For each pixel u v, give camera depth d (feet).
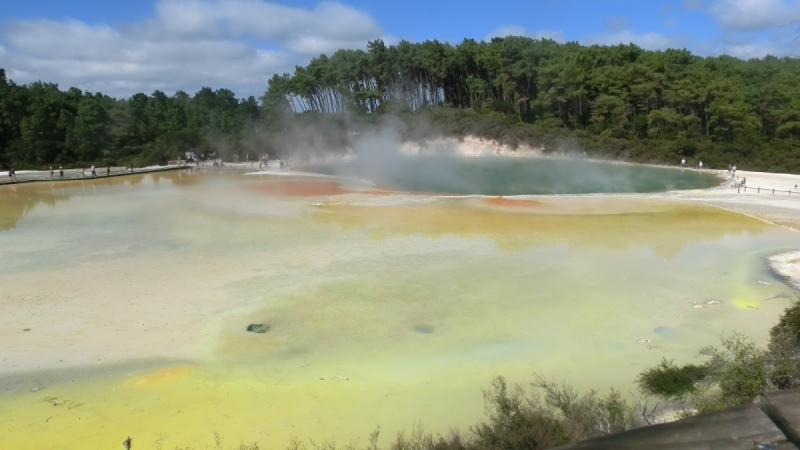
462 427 37.73
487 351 51.03
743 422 6.98
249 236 97.09
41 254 84.53
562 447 7.14
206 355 50.24
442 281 71.61
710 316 59.00
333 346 52.37
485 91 326.03
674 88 253.24
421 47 329.52
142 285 69.72
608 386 43.50
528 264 79.36
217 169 237.86
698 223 108.88
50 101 258.57
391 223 108.78
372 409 40.65
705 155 224.33
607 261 81.00
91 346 51.80
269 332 55.67
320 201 136.98
